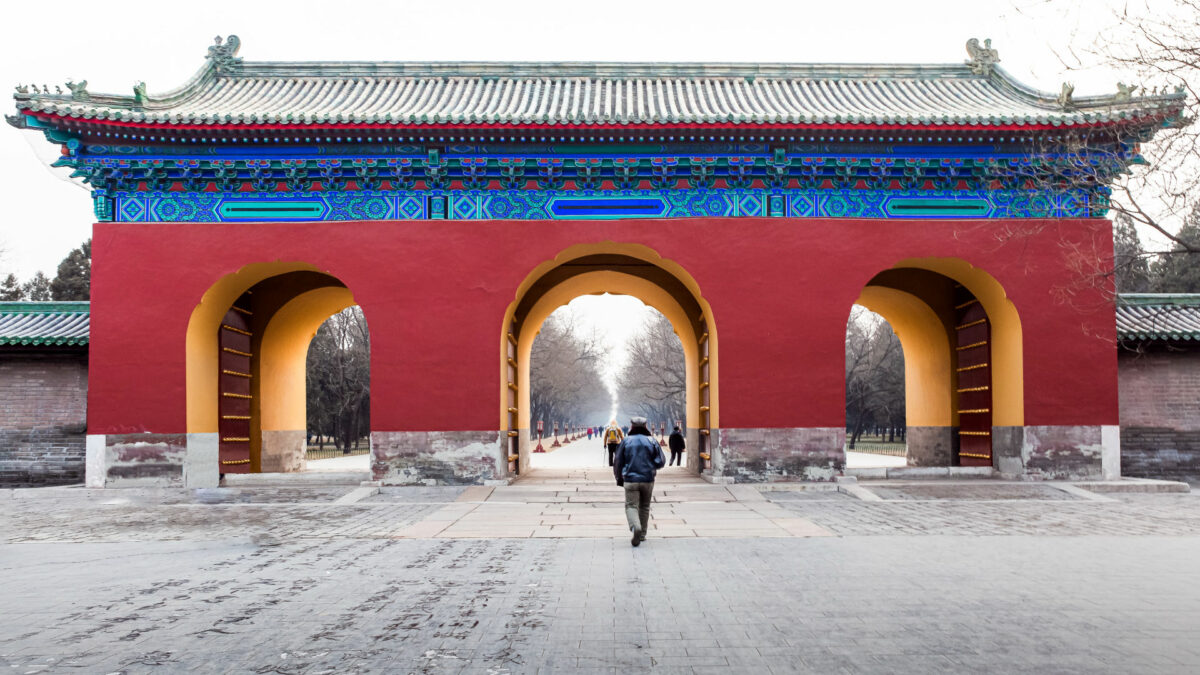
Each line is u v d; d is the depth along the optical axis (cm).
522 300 2258
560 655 616
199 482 1845
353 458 3969
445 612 745
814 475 1795
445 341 1805
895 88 2189
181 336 1783
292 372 2434
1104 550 1059
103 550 1100
